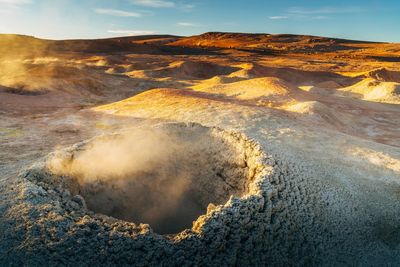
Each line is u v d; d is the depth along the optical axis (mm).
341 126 25156
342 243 10062
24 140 17359
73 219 8164
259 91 31453
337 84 54219
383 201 12227
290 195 10195
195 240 7945
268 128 19375
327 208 10844
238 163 11062
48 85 33031
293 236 9469
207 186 11414
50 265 7258
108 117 22266
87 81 37000
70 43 100375
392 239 10812
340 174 13508
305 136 18406
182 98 26156
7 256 7422
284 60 96938
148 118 21625
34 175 9648
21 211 8312
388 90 41000
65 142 17438
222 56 103250
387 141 22906
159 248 7723
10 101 25922
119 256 7520
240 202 8852
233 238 8305
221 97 30734
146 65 65125
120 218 10742
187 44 187250
